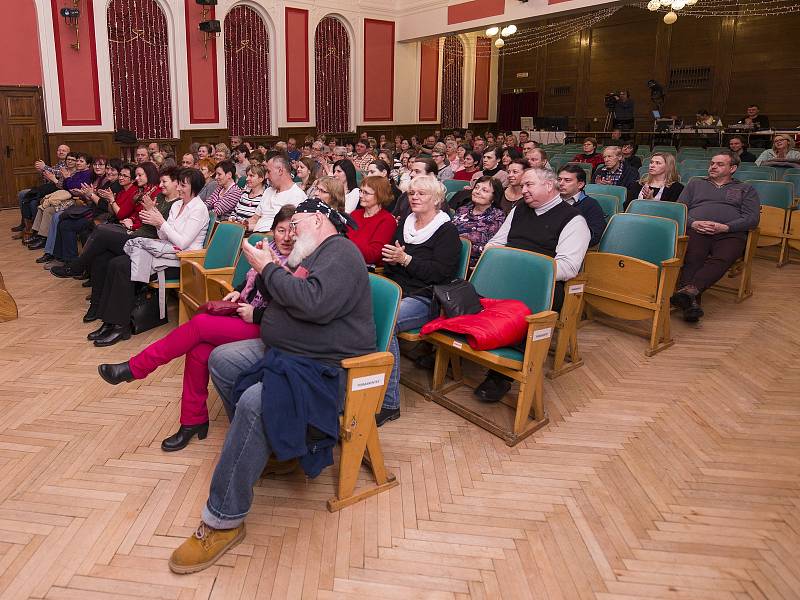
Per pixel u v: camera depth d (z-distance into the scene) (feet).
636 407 9.88
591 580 6.24
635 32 47.09
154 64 35.99
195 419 8.52
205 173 24.64
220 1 37.65
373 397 7.18
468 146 29.86
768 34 41.32
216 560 6.43
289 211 8.63
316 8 41.75
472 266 12.39
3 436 8.71
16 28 30.89
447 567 6.41
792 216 17.89
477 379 10.77
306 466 6.80
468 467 8.23
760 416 9.57
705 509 7.36
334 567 6.39
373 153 30.25
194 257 12.32
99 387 10.29
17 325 13.28
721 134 37.91
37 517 7.05
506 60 54.49
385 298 7.77
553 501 7.50
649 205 14.08
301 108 42.50
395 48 46.44
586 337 12.94
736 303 15.12
